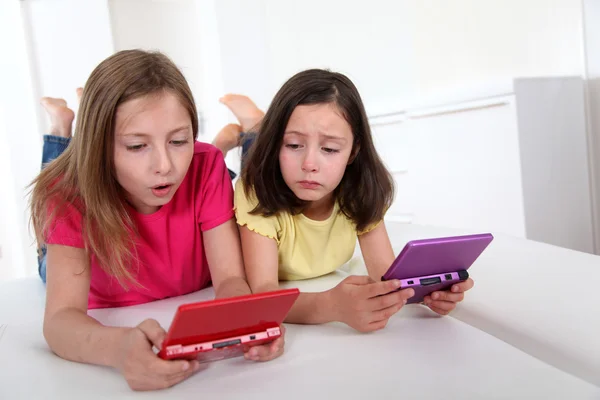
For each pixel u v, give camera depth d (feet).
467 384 1.73
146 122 2.16
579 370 1.92
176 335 1.73
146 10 9.77
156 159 2.22
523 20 6.69
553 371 1.81
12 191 8.39
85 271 2.50
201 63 10.48
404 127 7.50
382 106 8.94
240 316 1.78
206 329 1.78
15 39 8.29
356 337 2.21
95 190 2.35
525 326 2.23
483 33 7.18
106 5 8.87
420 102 7.53
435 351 2.01
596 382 1.84
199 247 3.00
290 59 10.18
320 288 2.97
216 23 9.86
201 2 10.12
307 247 3.01
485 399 1.64
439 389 1.71
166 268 2.93
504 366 1.86
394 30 8.47
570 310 2.29
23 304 3.05
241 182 2.87
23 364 2.13
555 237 6.10
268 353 1.96
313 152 2.45
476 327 2.40
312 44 9.80
